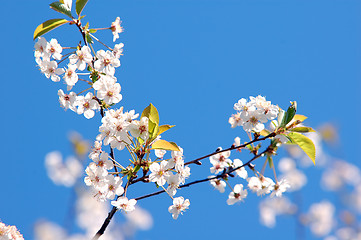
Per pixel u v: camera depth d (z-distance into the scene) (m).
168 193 1.86
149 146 1.86
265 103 1.89
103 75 1.90
